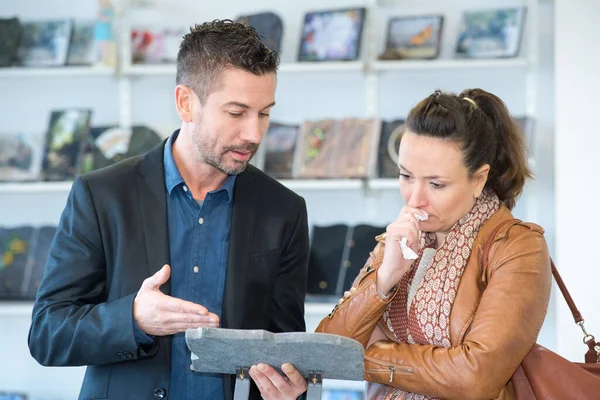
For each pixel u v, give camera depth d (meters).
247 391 1.67
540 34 3.73
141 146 3.73
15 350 4.02
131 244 1.92
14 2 4.00
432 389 1.69
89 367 1.94
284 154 3.72
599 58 3.27
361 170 3.60
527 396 1.73
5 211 4.03
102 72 3.72
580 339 3.23
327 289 3.62
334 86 3.87
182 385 1.93
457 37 3.69
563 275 3.27
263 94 1.85
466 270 1.79
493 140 1.82
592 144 3.27
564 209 3.28
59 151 3.78
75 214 1.93
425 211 1.78
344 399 3.71
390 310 1.88
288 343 1.49
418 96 3.82
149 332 1.75
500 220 1.81
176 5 3.91
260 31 3.71
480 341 1.67
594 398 1.68
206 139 1.87
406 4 3.82
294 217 2.07
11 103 3.99
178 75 1.95
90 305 1.86
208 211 1.98
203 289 1.96
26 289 3.79
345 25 3.72
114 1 3.80
